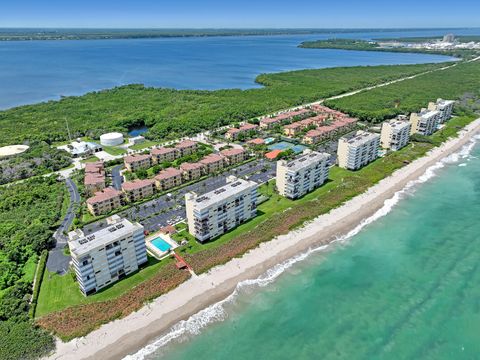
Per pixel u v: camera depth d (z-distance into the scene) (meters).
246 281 111.19
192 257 118.00
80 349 88.31
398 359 87.56
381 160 199.62
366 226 140.62
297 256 122.88
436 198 161.25
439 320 97.81
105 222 140.25
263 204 152.62
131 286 107.38
